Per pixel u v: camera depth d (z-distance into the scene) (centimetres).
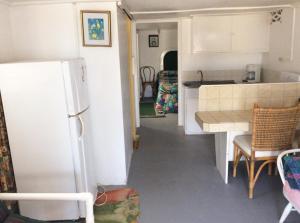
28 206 244
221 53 511
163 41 783
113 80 295
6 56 279
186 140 468
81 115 244
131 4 344
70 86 223
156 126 557
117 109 302
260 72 512
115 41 286
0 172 243
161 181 325
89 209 167
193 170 352
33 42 292
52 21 287
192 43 484
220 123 283
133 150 427
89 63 291
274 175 327
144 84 803
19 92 223
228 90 327
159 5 357
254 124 261
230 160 350
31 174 240
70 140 232
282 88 327
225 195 290
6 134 245
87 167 259
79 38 288
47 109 226
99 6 280
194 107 488
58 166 238
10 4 281
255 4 369
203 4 360
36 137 232
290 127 265
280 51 418
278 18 423
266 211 260
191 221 249
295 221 243
